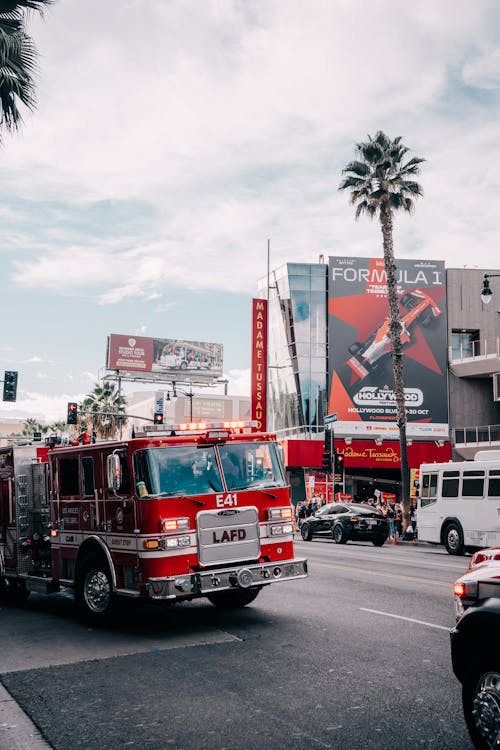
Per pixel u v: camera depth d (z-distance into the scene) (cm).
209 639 877
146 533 910
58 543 1086
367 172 3662
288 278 5050
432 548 2769
